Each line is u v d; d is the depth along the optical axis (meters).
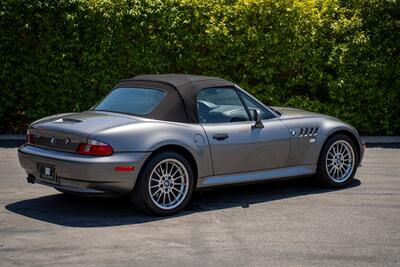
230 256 5.80
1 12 12.51
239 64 13.29
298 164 8.38
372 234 6.54
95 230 6.59
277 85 13.45
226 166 7.66
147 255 5.81
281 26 13.05
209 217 7.17
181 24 12.91
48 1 12.62
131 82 8.04
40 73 12.89
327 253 5.91
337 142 8.65
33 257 5.71
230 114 7.87
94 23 12.77
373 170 10.05
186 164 7.26
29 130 7.55
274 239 6.34
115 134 6.89
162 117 7.34
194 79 7.80
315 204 7.82
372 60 13.26
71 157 6.88
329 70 13.44
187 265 5.55
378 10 13.15
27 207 7.51
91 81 12.95
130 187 6.94
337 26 13.03
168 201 7.25
